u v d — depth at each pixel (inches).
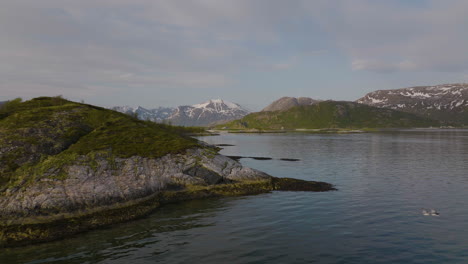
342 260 700.0
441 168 2258.9
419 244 795.4
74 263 711.7
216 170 1606.8
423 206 1182.9
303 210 1141.7
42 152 1400.1
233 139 7244.1
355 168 2301.9
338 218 1032.8
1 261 737.6
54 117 1772.9
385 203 1232.2
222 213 1127.6
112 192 1221.7
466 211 1107.9
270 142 5831.7
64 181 1211.9
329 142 5610.2
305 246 785.6
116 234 917.2
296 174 2048.5
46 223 984.9
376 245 789.9
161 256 734.5
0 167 1243.8
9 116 1722.4
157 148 1663.4
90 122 1852.9
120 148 1572.3
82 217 1048.8
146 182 1375.5
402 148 4160.9
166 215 1120.8
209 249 773.3
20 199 1083.3
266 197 1374.3
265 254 736.3
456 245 786.8
